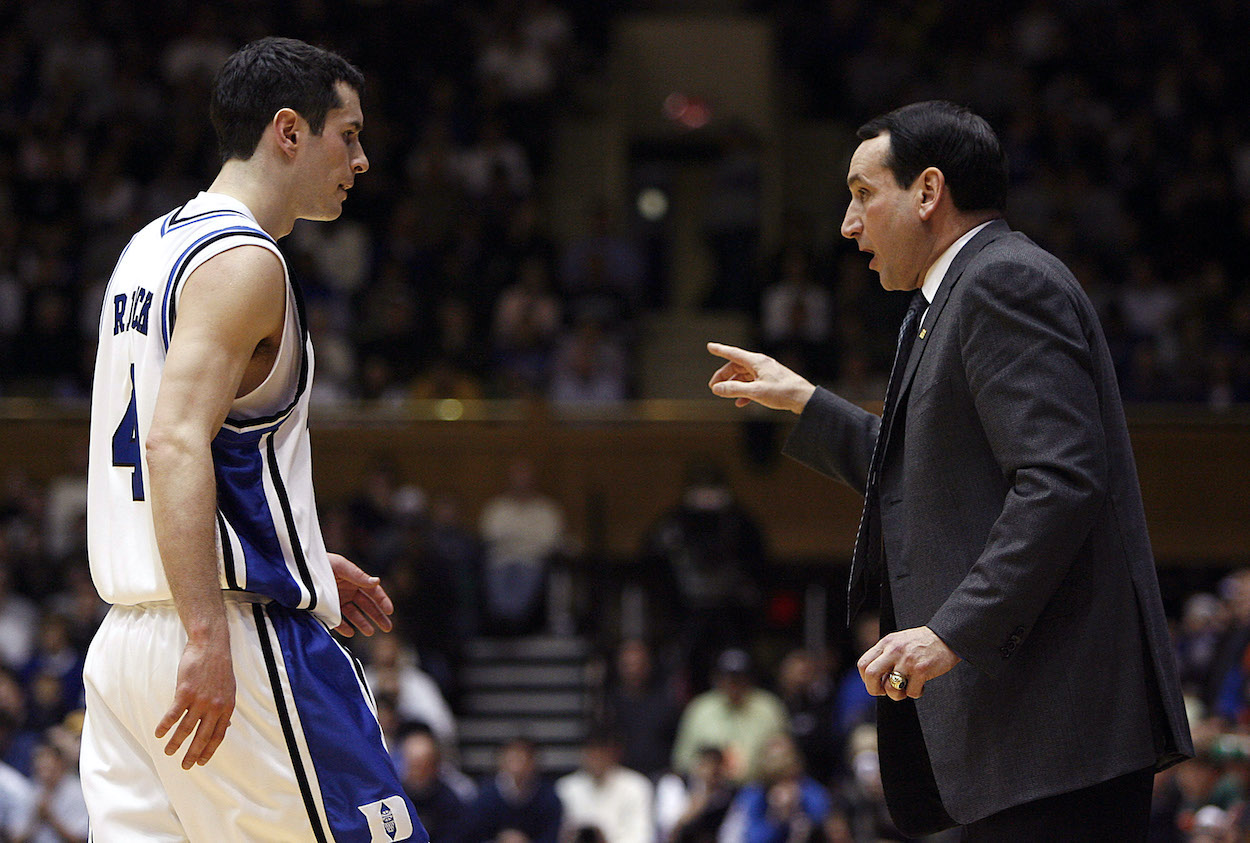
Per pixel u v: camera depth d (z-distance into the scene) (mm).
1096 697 8383
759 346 42281
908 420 8961
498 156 47719
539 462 39719
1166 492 39469
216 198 8602
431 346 41531
